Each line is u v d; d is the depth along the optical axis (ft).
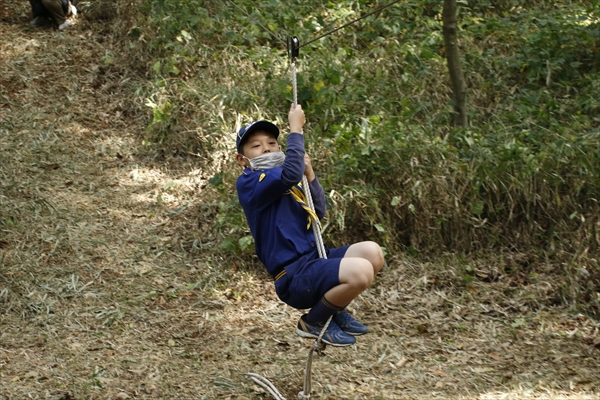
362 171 20.30
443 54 26.45
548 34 25.93
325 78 23.79
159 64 25.53
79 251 19.17
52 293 17.42
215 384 14.37
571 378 14.69
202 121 23.41
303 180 12.28
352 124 22.03
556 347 15.94
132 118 25.25
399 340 16.35
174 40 27.07
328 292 11.51
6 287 17.29
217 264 19.24
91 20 29.89
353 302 17.81
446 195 19.72
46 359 14.89
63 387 13.88
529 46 25.86
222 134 22.71
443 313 17.46
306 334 11.99
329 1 28.86
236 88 23.93
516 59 25.61
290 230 12.00
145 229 20.51
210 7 28.35
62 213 20.63
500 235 19.83
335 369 15.12
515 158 20.15
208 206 21.02
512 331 16.62
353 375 14.90
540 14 28.09
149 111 25.12
